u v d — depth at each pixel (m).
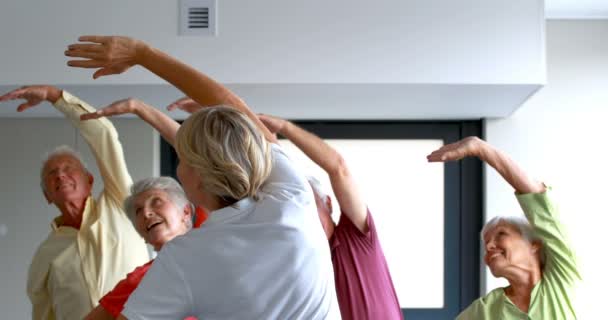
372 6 3.31
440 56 3.29
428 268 4.14
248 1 3.32
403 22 3.30
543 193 2.42
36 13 3.30
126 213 2.39
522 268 2.52
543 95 4.00
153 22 3.32
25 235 4.06
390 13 3.30
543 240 2.47
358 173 4.16
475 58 3.29
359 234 2.24
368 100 3.63
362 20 3.30
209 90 1.67
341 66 3.29
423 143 4.16
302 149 2.09
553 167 3.98
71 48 1.72
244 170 1.31
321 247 1.35
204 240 1.31
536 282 2.53
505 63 3.29
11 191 4.07
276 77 3.29
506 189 4.02
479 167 4.14
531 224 2.47
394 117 4.08
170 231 2.33
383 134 4.16
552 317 2.49
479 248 4.12
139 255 2.88
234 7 3.31
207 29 3.31
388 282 2.27
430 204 4.14
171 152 4.15
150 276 1.31
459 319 2.65
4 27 3.29
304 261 1.32
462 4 3.30
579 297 2.52
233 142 1.31
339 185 2.12
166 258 1.31
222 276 1.29
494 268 2.54
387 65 3.29
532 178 2.43
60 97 2.71
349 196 2.15
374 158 4.16
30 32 3.30
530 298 2.52
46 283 2.86
